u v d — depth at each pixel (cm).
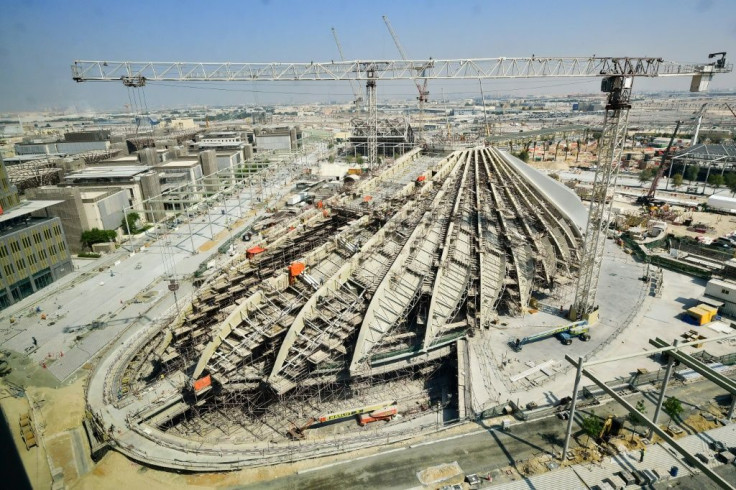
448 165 13238
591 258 8175
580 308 8525
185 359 7225
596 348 7706
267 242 9888
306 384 6556
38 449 5788
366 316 6938
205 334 7206
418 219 9662
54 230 11150
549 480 5038
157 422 6253
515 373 7031
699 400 6309
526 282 9069
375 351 7100
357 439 5916
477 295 8362
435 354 7406
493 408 6100
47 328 8831
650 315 8819
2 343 8338
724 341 7825
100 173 16150
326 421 6462
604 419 5959
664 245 12769
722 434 5672
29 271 10394
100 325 8862
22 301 10106
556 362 7312
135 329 8562
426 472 5203
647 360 7325
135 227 15125
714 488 4916
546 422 5966
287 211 15625
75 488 5184
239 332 6906
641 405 5875
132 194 15750
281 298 7494
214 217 16862
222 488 5106
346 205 11188
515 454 5441
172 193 16525
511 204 11050
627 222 14500
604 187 7775
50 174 16925
